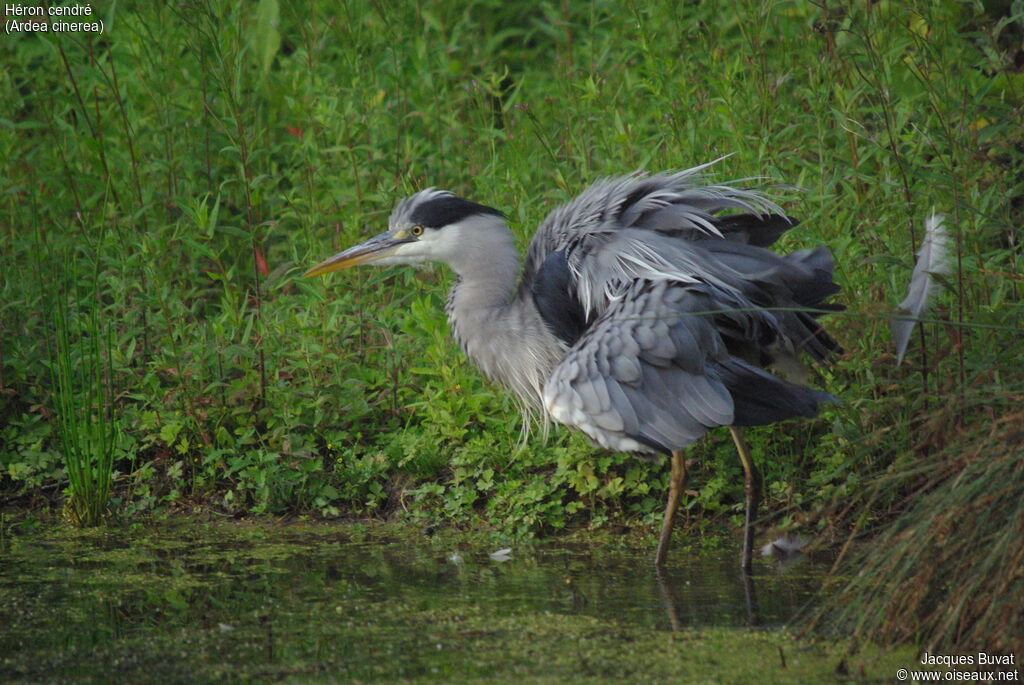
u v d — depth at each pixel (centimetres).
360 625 872
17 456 1208
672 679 768
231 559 1038
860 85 1188
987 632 790
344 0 1438
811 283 956
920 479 902
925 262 973
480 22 1839
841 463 1059
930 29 1116
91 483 1131
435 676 775
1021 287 1070
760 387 922
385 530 1122
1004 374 995
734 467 1123
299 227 1440
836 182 1109
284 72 1591
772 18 1340
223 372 1241
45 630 865
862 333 1043
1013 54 1104
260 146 1473
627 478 1123
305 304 1284
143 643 838
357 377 1231
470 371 1212
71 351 1234
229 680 770
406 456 1166
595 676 773
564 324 1023
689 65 1319
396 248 1076
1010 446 804
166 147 1448
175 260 1365
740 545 1062
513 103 1404
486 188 1267
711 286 935
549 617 886
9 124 1366
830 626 856
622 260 971
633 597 932
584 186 1287
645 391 920
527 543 1081
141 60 1455
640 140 1296
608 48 1391
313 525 1138
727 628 860
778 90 1258
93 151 1404
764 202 982
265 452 1171
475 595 939
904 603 812
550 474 1150
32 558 1042
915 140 1108
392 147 1459
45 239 1330
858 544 982
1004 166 1084
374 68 1478
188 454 1200
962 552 809
